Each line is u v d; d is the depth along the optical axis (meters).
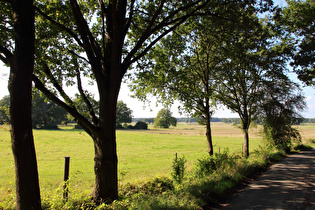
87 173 15.31
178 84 13.15
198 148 32.97
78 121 6.91
